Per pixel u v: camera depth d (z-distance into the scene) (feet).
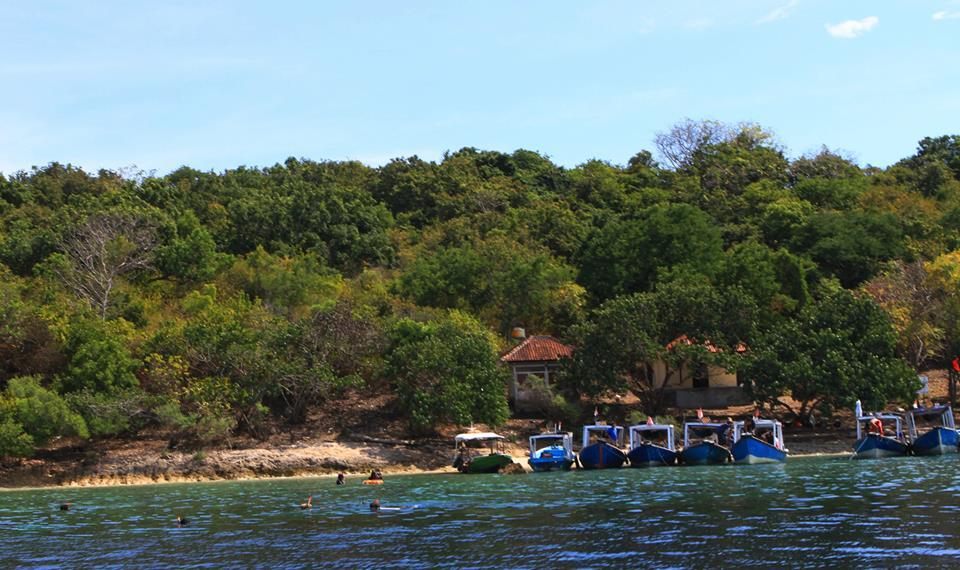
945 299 198.80
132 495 135.44
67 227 236.43
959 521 86.43
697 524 90.68
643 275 228.02
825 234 247.29
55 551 86.94
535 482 138.51
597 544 81.92
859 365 175.52
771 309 209.87
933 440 161.38
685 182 337.52
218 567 77.61
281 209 283.79
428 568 74.59
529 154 402.93
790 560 72.23
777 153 375.25
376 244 284.41
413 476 156.04
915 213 266.16
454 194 346.54
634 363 188.55
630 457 161.99
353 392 198.18
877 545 76.43
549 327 223.30
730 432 178.09
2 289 186.50
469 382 173.37
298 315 207.10
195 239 235.40
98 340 171.53
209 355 174.50
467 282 226.79
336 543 86.89
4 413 152.66
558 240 274.57
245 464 161.07
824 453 171.22
